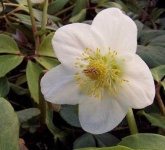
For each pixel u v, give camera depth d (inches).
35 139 8.0
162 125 7.1
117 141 7.5
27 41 9.7
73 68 6.8
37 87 7.7
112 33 6.6
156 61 8.3
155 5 11.9
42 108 7.6
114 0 11.3
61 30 6.5
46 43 8.2
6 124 6.1
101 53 6.7
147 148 6.4
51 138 8.0
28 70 7.9
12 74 9.4
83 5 10.4
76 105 7.2
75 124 7.7
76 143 7.4
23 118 7.2
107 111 6.8
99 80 6.8
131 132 7.1
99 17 6.5
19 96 8.7
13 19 9.8
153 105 8.0
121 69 6.6
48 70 7.4
